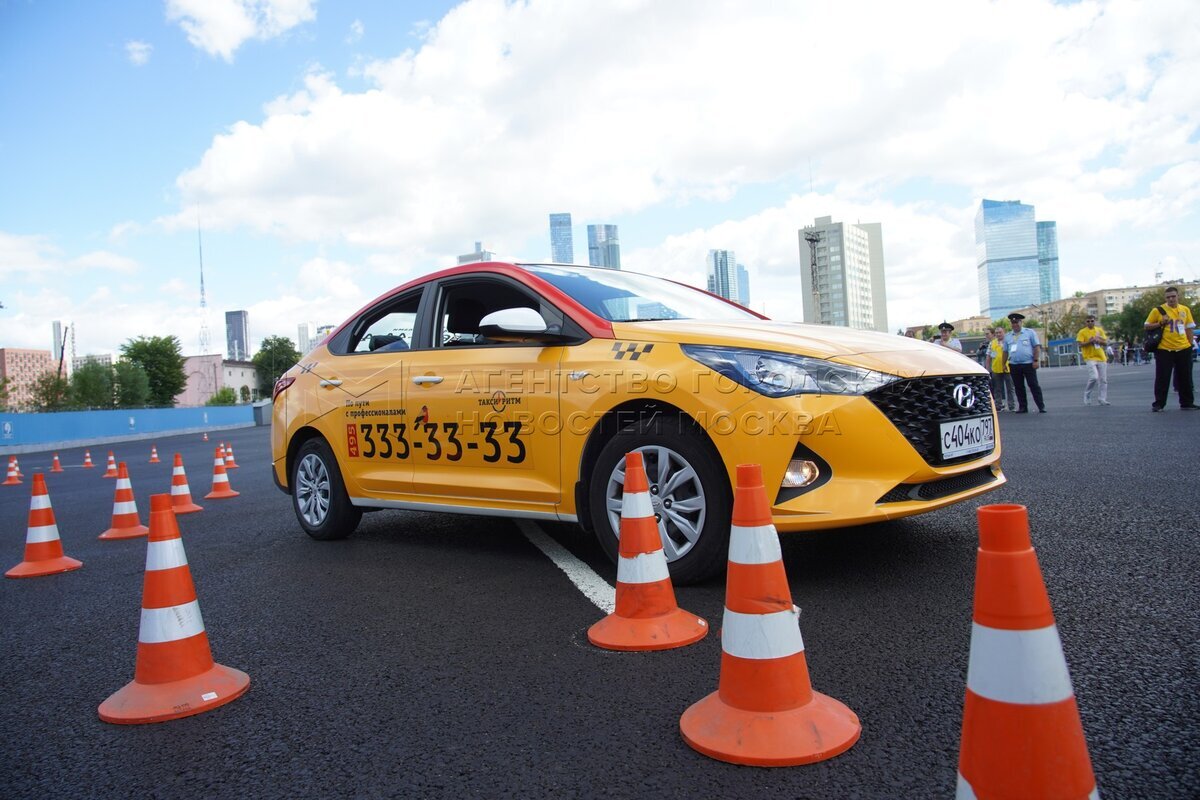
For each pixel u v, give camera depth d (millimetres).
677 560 3564
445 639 3246
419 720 2488
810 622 3072
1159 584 3252
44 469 18531
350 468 5215
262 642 3387
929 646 2760
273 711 2652
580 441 3883
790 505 3262
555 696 2590
